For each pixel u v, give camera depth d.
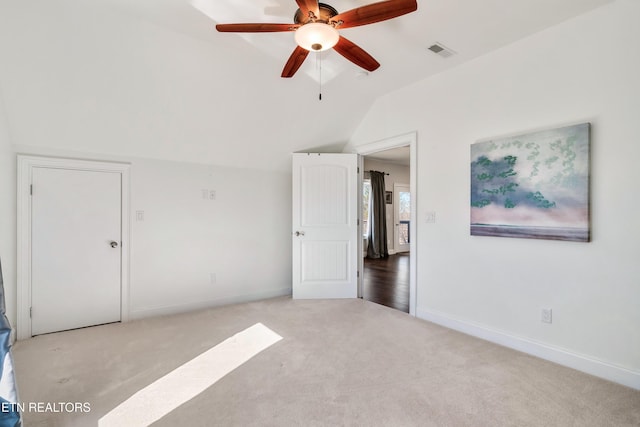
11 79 2.44
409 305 3.57
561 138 2.31
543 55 2.44
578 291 2.27
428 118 3.29
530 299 2.52
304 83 3.33
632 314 2.05
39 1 2.09
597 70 2.18
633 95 2.04
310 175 4.16
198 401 1.88
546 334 2.43
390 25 2.35
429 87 3.27
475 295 2.88
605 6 2.14
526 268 2.54
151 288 3.43
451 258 3.08
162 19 2.30
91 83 2.64
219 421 1.70
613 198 2.12
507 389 2.01
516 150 2.56
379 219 7.55
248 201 4.11
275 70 3.05
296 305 3.85
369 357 2.44
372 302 3.98
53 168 2.94
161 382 2.09
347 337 2.83
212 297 3.82
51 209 2.95
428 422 1.69
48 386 2.04
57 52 2.38
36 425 1.67
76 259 3.06
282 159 4.27
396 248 8.23
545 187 2.39
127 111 2.95
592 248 2.21
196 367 2.29
